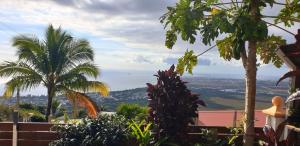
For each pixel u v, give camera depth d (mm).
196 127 10344
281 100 9234
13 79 26953
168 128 9648
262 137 7852
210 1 8211
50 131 10391
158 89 9867
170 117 9656
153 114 9852
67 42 28031
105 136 9562
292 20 8898
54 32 28000
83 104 27406
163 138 9570
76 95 27406
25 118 23844
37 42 27609
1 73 26734
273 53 10727
